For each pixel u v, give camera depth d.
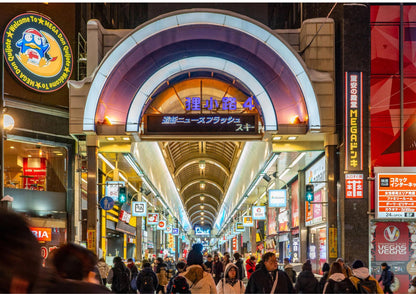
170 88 19.00
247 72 17.31
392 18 16.73
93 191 17.52
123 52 16.84
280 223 30.50
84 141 19.67
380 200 15.82
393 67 16.59
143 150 21.12
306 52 17.48
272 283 7.12
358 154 16.19
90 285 1.62
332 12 18.16
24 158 22.09
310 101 16.83
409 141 16.31
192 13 16.64
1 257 1.05
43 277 1.54
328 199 16.89
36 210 19.94
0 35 19.00
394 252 16.12
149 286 11.20
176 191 40.56
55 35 20.48
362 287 6.98
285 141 18.12
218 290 9.27
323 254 20.36
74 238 20.66
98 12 24.38
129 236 36.31
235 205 40.47
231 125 17.36
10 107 19.05
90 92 17.00
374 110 16.47
